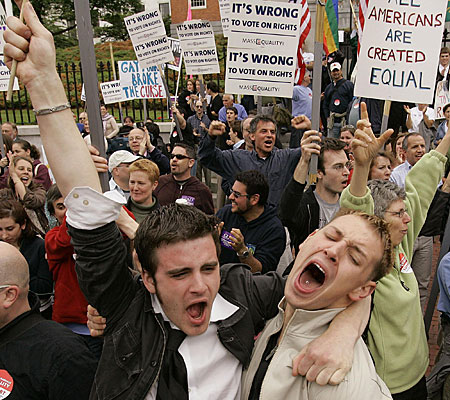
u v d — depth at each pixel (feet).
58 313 10.48
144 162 13.89
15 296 6.97
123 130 30.30
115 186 16.38
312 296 5.24
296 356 4.97
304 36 21.43
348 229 5.24
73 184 5.03
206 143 16.19
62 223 10.71
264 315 6.14
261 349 5.70
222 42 49.73
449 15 33.14
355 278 5.15
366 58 11.72
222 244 12.43
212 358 5.41
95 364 7.05
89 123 6.30
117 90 26.53
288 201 10.62
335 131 30.50
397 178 17.87
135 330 5.27
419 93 11.57
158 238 4.91
